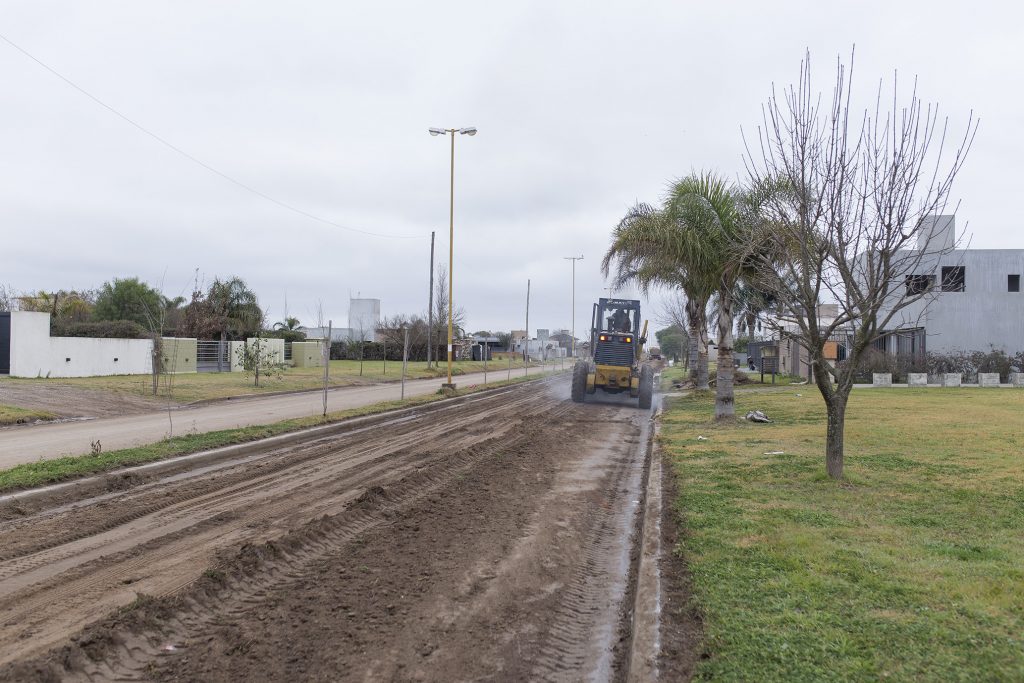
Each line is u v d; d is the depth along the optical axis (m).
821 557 6.20
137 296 43.66
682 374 57.75
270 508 8.56
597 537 8.04
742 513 7.91
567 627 5.36
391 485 9.73
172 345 34.22
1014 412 18.78
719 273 18.09
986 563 5.97
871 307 9.36
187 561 6.43
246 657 4.57
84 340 29.52
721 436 15.25
